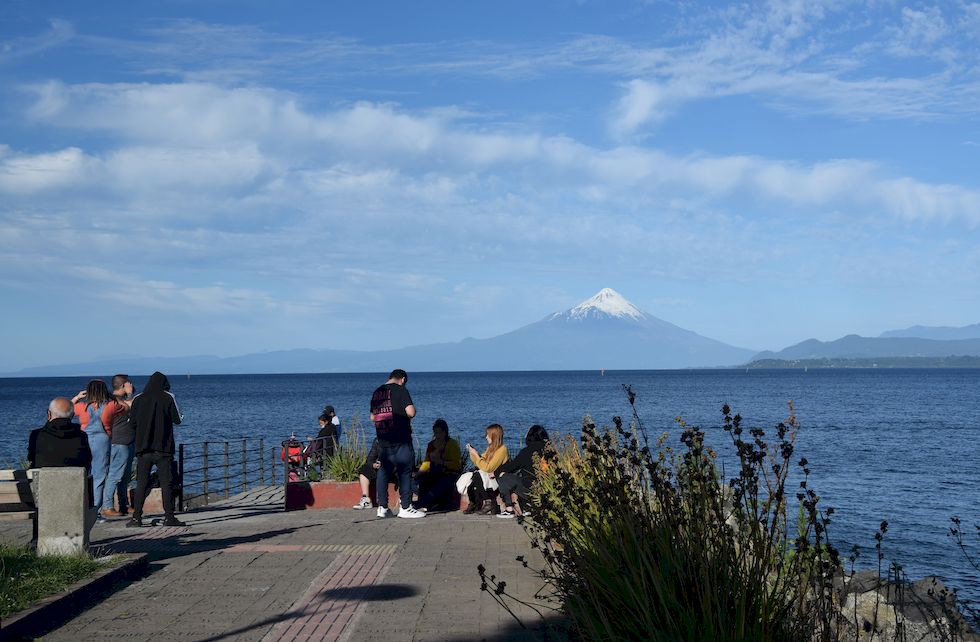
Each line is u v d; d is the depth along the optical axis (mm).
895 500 26750
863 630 8156
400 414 13008
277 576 8656
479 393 136500
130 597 7789
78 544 8656
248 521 12922
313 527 12078
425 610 7316
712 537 5664
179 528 12078
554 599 7457
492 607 7406
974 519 23422
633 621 5609
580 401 102625
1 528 12375
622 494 6137
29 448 10891
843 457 39000
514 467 12867
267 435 50969
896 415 73188
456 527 11992
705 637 5168
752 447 5566
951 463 36656
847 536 20859
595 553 6246
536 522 7133
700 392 137000
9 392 167000
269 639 6523
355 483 14773
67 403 11008
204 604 7539
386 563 9305
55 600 7062
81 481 8680
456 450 14273
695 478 5934
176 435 51094
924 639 7926
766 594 5301
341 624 6906
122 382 14164
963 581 16375
